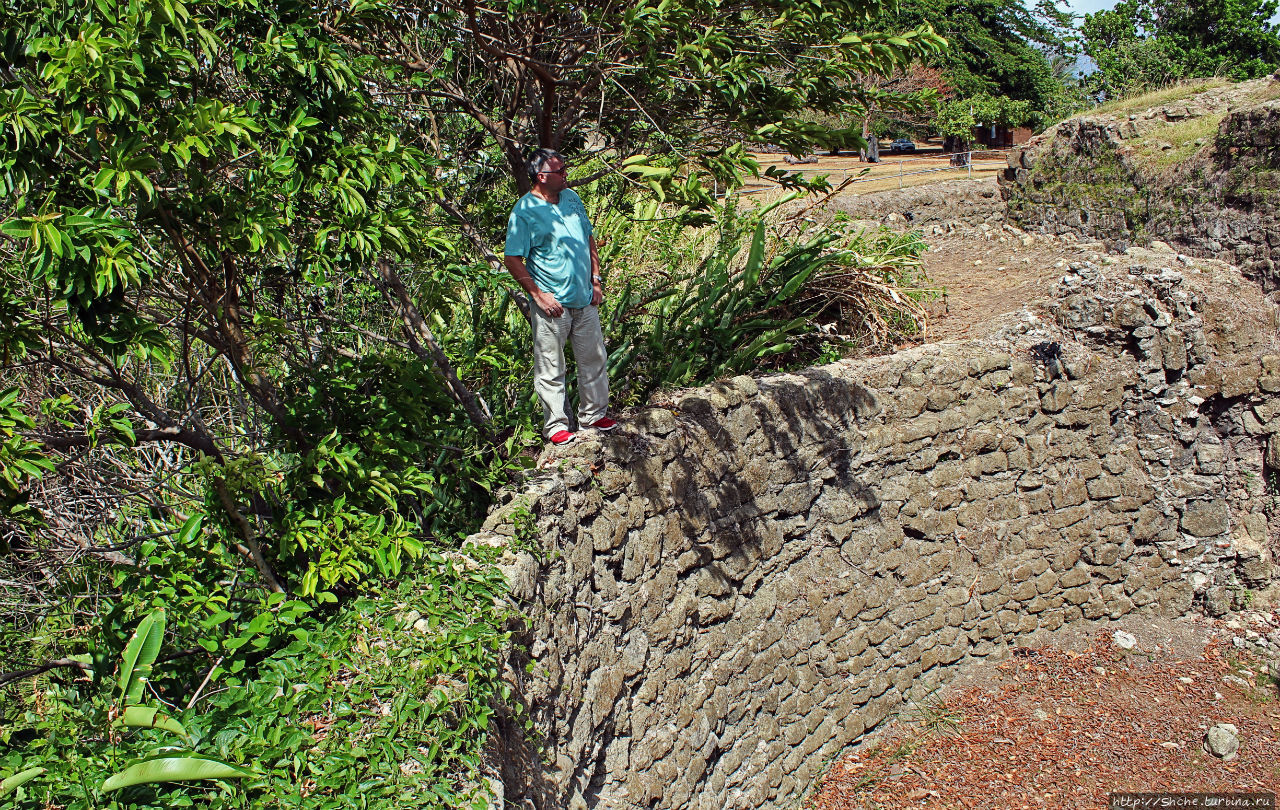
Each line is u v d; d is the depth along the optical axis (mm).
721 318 6699
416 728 2840
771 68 5086
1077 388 7754
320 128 3641
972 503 7363
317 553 3803
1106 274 8234
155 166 2885
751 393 5875
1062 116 37375
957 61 36156
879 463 6773
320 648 3133
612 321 6539
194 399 5441
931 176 25609
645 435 5145
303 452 4305
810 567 6441
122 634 3441
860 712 6875
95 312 2977
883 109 5492
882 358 6934
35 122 2770
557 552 4367
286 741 2648
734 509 5777
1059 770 6578
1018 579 7695
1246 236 9773
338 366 4660
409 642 3188
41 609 5129
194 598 3365
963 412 7207
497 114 5582
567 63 5121
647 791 5000
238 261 3855
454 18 5059
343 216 3557
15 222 2631
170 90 3174
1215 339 8031
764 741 6102
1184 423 8086
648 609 5113
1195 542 8250
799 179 5066
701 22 4824
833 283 7711
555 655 4211
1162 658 7820
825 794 6465
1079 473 7867
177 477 5648
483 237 6051
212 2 3348
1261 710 7168
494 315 6086
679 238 7961
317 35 3613
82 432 3713
